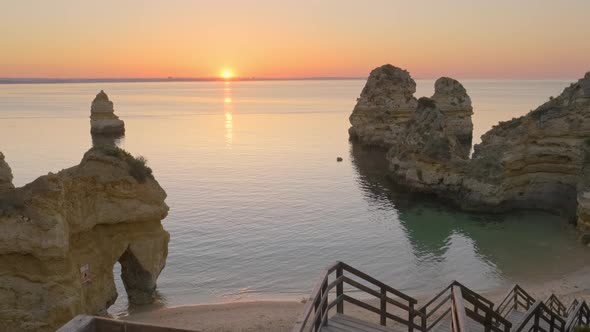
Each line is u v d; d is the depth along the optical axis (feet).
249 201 176.24
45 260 70.13
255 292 100.89
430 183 178.09
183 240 132.05
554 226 145.38
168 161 260.21
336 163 261.85
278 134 388.16
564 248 125.90
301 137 370.32
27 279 70.95
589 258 117.60
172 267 113.39
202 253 122.62
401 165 197.47
